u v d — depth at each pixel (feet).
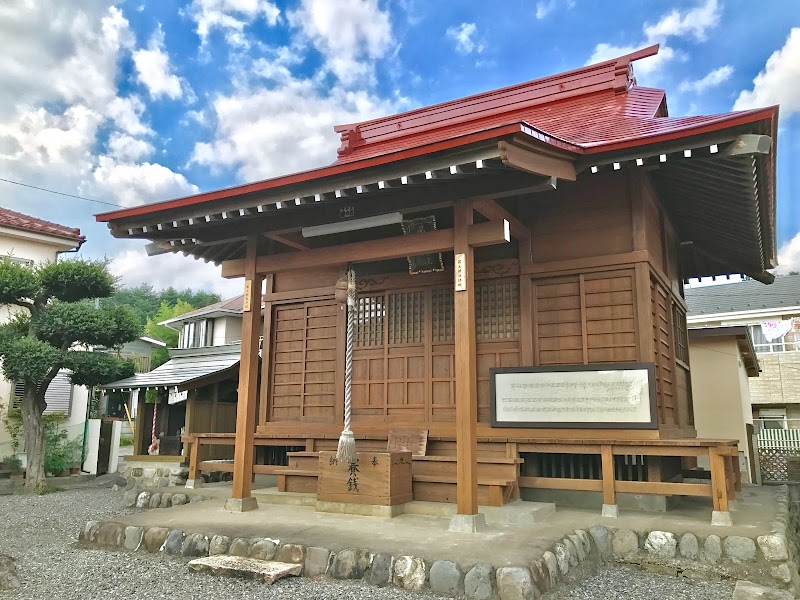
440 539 17.02
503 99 35.29
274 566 16.10
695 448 19.69
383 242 21.45
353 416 27.86
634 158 19.10
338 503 21.68
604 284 23.44
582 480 21.27
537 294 24.68
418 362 26.81
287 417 30.45
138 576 16.24
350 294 22.21
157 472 39.22
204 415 41.86
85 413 55.77
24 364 38.19
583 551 17.70
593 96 32.37
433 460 23.03
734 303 72.64
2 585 15.33
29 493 39.99
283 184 20.34
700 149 18.52
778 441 56.95
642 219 23.12
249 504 22.57
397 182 18.93
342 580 15.78
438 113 37.22
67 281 41.78
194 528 18.92
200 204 22.22
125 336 42.91
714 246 33.63
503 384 23.59
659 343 24.36
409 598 14.35
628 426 21.25
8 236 51.96
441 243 20.24
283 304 31.65
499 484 20.90
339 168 19.16
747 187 22.81
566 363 23.68
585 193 24.34
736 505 23.09
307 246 28.14
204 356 49.11
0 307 49.60
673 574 17.33
